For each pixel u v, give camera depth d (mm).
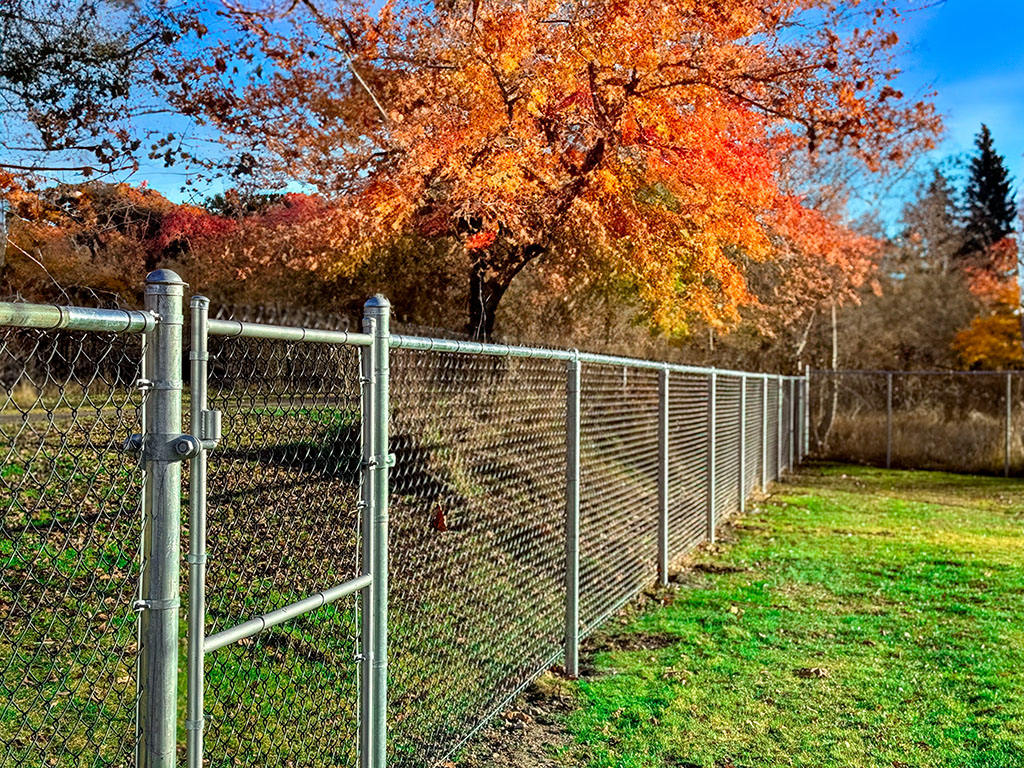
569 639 5258
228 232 10695
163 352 2008
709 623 6457
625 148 12117
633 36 10789
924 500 14141
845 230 21281
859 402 27188
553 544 5539
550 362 5523
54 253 9594
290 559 3482
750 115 12867
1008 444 18047
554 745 4211
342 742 3598
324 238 10719
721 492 10883
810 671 5328
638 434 7355
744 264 16812
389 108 10750
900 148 14477
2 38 8711
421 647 4273
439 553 4484
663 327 14391
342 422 3184
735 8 11148
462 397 4621
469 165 10398
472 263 11578
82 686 4047
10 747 3309
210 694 3867
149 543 2014
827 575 8133
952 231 44812
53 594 4617
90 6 8992
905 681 5180
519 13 10453
